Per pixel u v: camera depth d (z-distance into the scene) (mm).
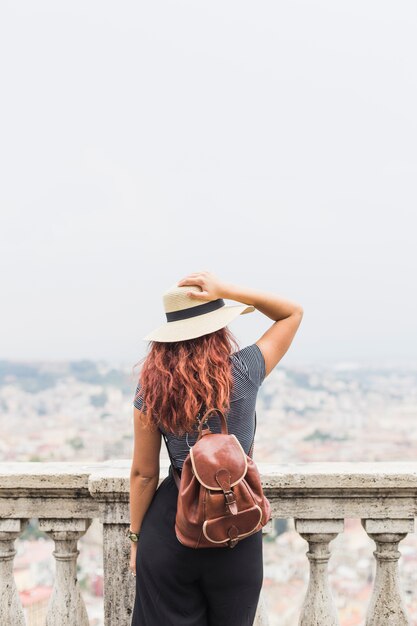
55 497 2742
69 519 2748
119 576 2691
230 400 2062
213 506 1893
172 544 2068
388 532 2658
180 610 2076
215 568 2033
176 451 2090
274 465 2787
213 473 1903
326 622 2662
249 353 2137
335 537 2691
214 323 2064
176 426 2037
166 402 2023
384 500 2658
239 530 1930
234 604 2072
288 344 2211
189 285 2141
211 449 1930
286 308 2215
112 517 2682
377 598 2688
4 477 2719
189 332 2053
